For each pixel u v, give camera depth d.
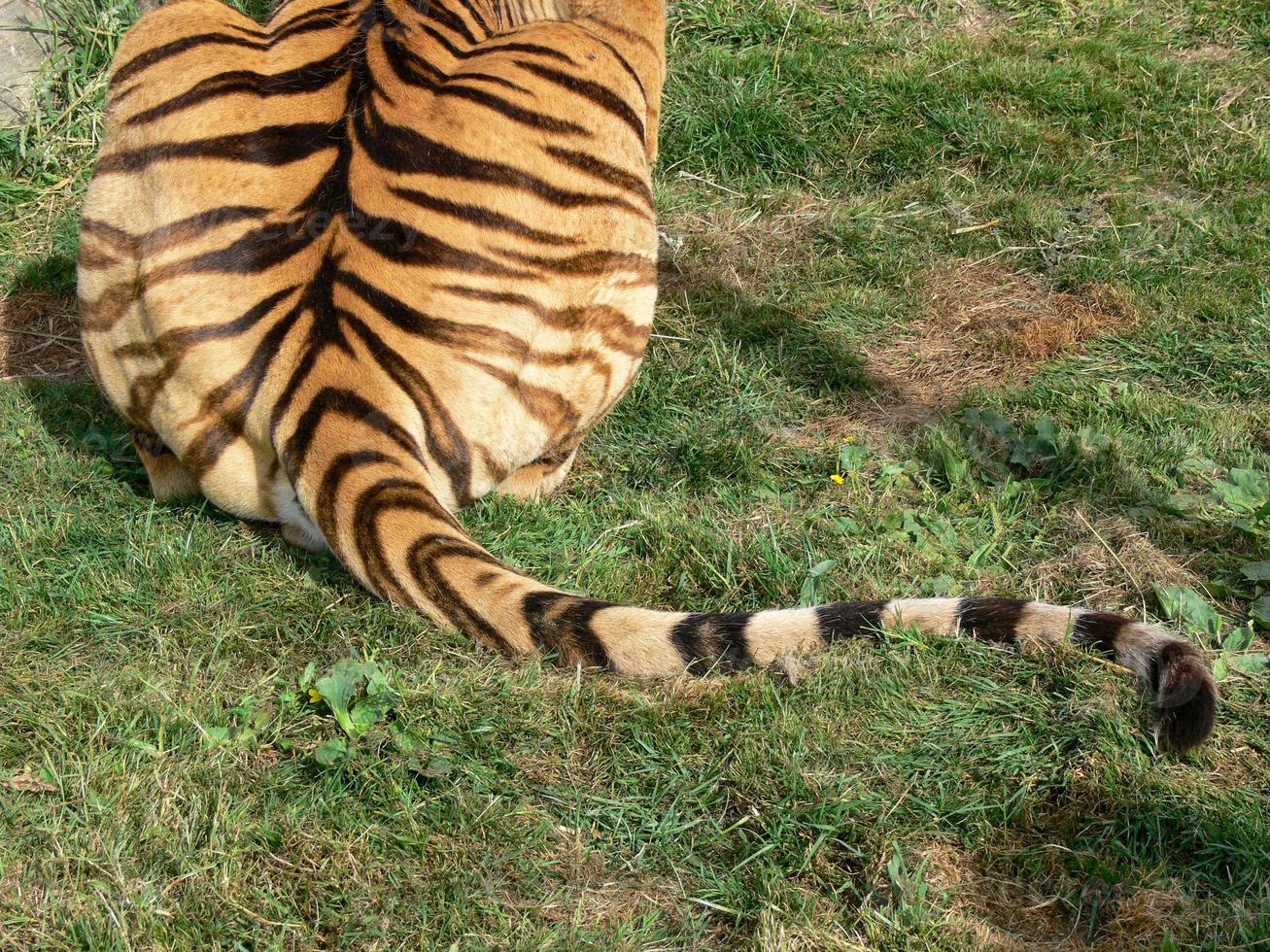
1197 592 4.29
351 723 3.58
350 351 3.74
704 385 5.40
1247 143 7.04
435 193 3.80
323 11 4.13
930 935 3.12
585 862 3.32
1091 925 3.19
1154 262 6.15
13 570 4.13
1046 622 3.79
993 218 6.53
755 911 3.19
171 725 3.56
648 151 4.82
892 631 3.87
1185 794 3.49
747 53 7.56
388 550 3.66
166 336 3.81
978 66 7.55
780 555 4.34
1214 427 5.04
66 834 3.27
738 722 3.65
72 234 6.12
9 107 6.56
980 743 3.65
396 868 3.24
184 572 4.12
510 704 3.64
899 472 4.82
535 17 4.66
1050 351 5.64
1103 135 7.14
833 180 6.87
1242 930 3.12
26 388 5.12
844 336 5.75
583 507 4.61
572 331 4.09
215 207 3.78
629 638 3.65
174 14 4.02
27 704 3.62
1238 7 8.14
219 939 3.06
